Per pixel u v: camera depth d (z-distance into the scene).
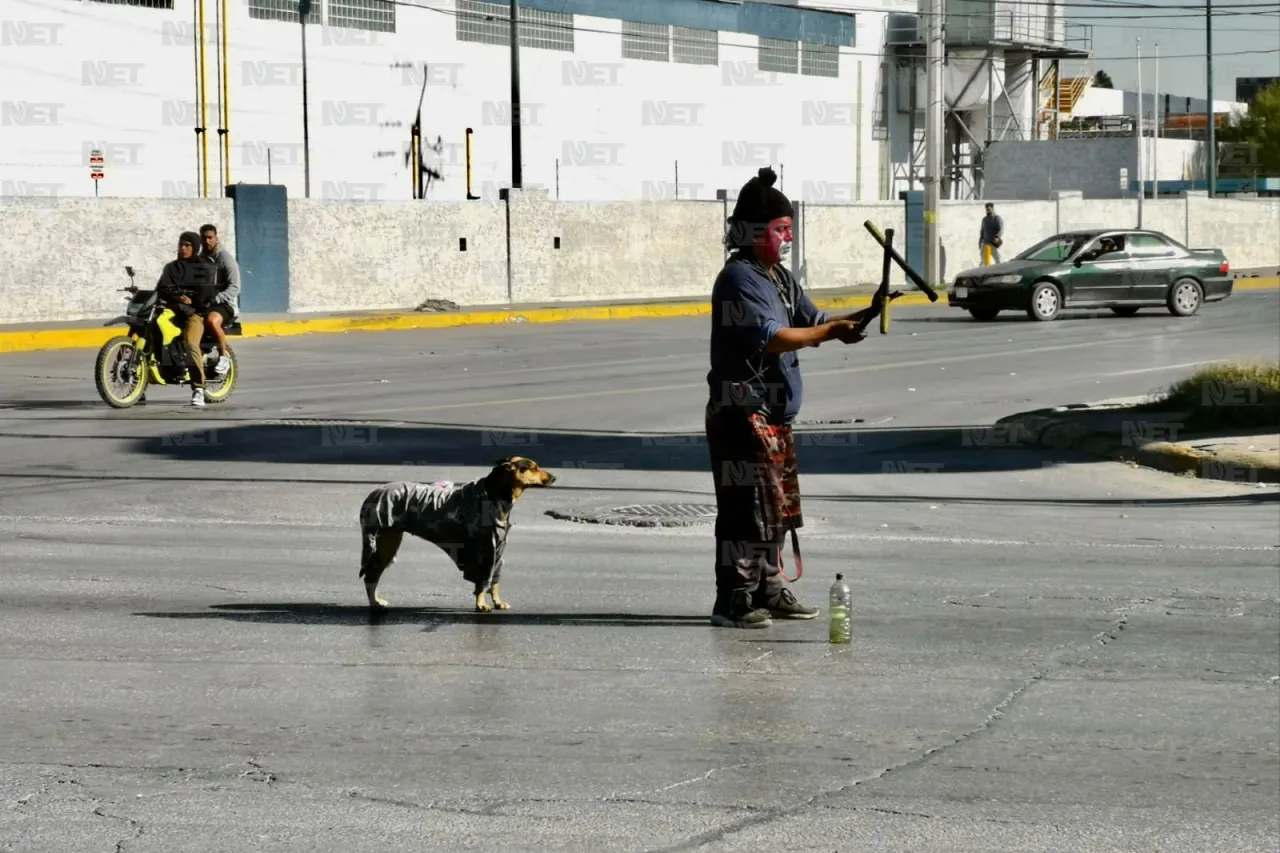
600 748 6.75
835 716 7.30
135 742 6.77
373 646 8.54
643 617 9.32
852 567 11.06
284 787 6.19
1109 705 7.57
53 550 11.29
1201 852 5.63
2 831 5.68
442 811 5.93
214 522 12.53
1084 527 12.91
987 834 5.77
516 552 11.42
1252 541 12.30
